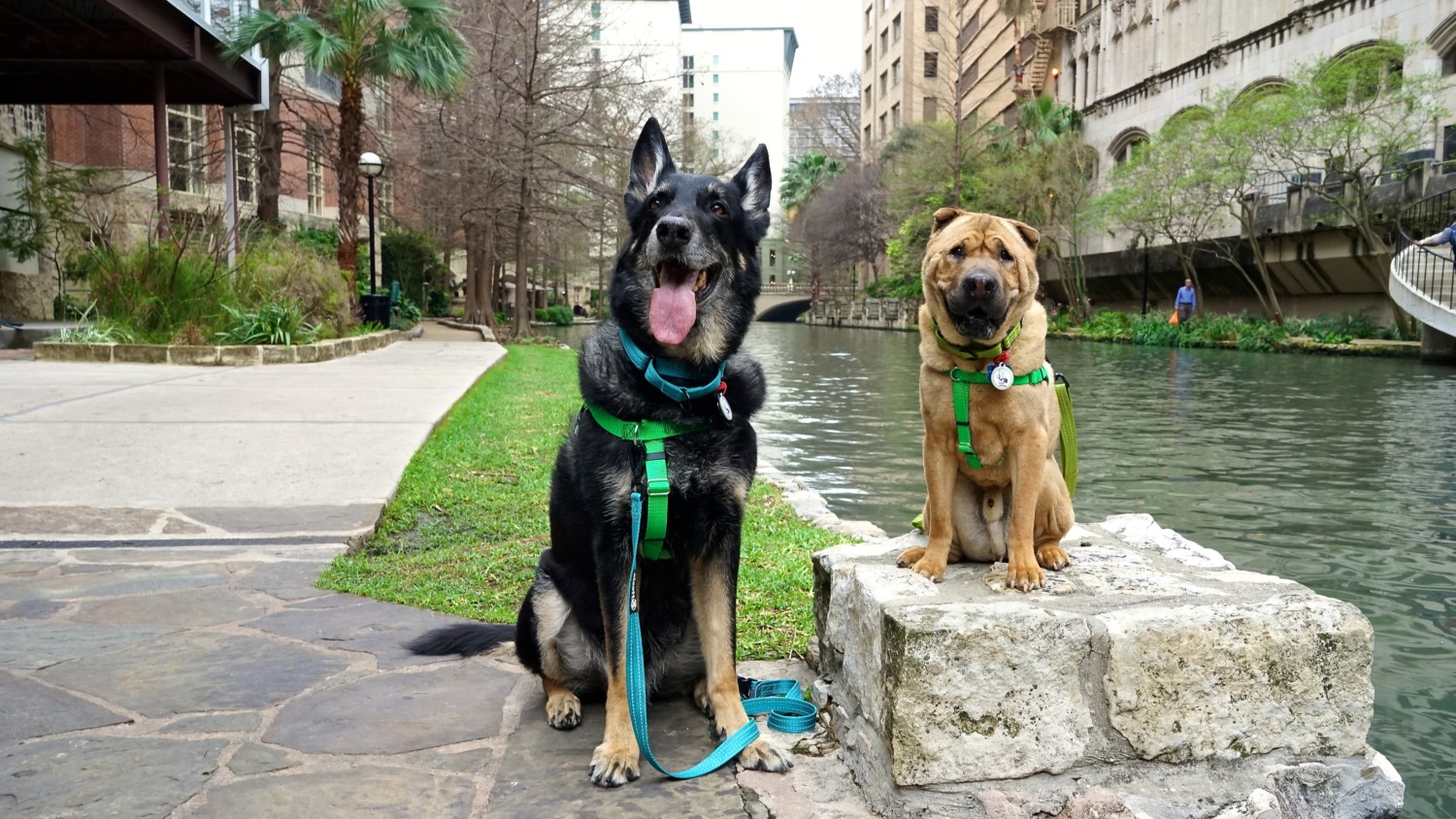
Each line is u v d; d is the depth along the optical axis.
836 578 3.26
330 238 31.17
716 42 139.38
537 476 7.38
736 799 2.76
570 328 49.75
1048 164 43.59
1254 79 35.50
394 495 6.47
